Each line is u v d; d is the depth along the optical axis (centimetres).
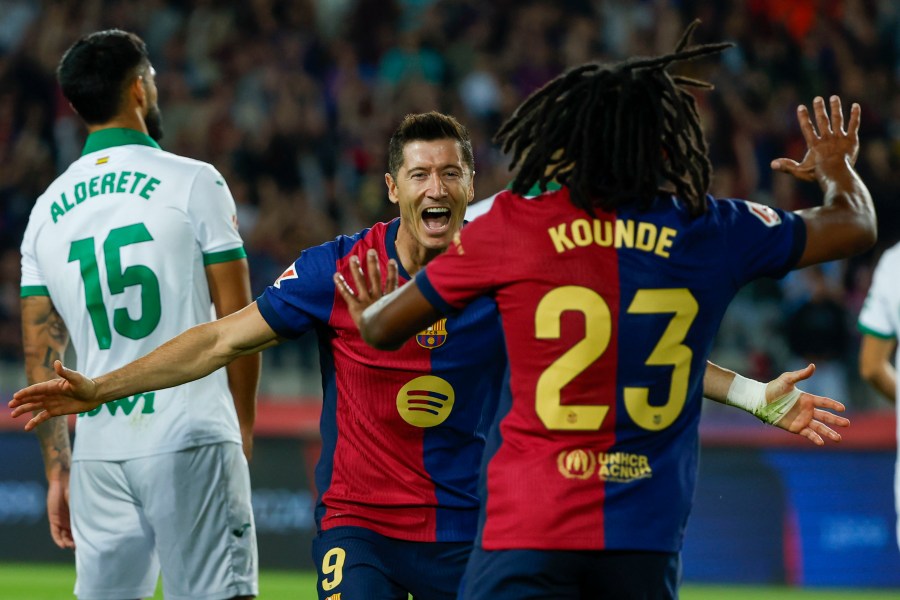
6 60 4941
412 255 1425
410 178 1404
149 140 1609
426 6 5803
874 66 5812
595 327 1071
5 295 4278
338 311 1362
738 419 3666
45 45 4988
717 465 3591
